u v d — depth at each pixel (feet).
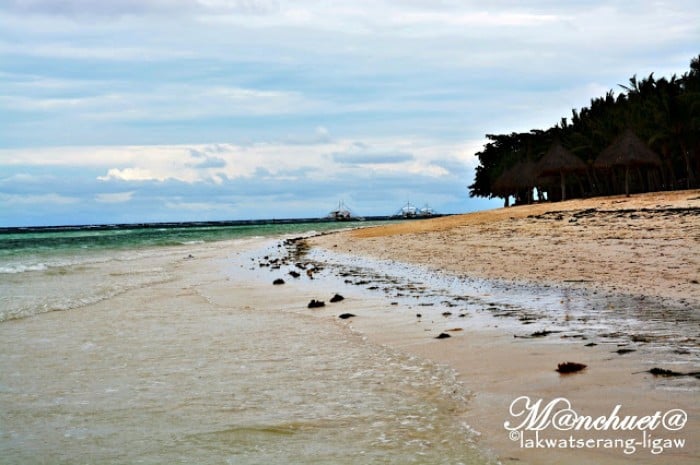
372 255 102.73
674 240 74.43
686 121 185.37
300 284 67.56
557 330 34.50
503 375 25.93
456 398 23.29
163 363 30.76
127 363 30.94
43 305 54.24
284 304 52.26
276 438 19.84
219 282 73.26
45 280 78.89
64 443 19.99
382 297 53.01
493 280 59.57
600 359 27.27
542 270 63.26
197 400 24.14
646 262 61.26
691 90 199.93
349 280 68.39
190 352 33.27
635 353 27.89
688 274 52.54
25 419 22.43
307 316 45.11
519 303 45.14
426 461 17.57
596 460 16.93
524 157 301.43
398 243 123.34
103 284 72.90
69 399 24.81
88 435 20.65
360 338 35.86
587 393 22.50
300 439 19.67
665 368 25.09
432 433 19.80
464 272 67.77
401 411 22.08
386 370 27.99
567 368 25.50
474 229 130.31
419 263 82.33
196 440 19.86
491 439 19.03
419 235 136.05
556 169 202.08
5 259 131.34
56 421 22.15
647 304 41.42
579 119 279.90
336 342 34.94
